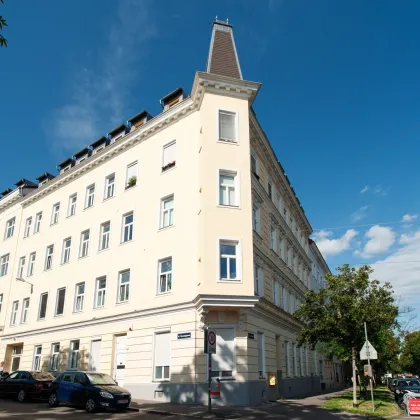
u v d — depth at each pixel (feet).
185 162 75.82
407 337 268.21
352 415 53.06
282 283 97.40
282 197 110.52
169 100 88.28
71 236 96.37
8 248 117.39
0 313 110.42
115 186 88.94
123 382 72.28
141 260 76.74
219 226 66.28
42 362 90.63
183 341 63.93
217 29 84.43
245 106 75.77
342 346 74.69
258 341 72.54
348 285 68.03
